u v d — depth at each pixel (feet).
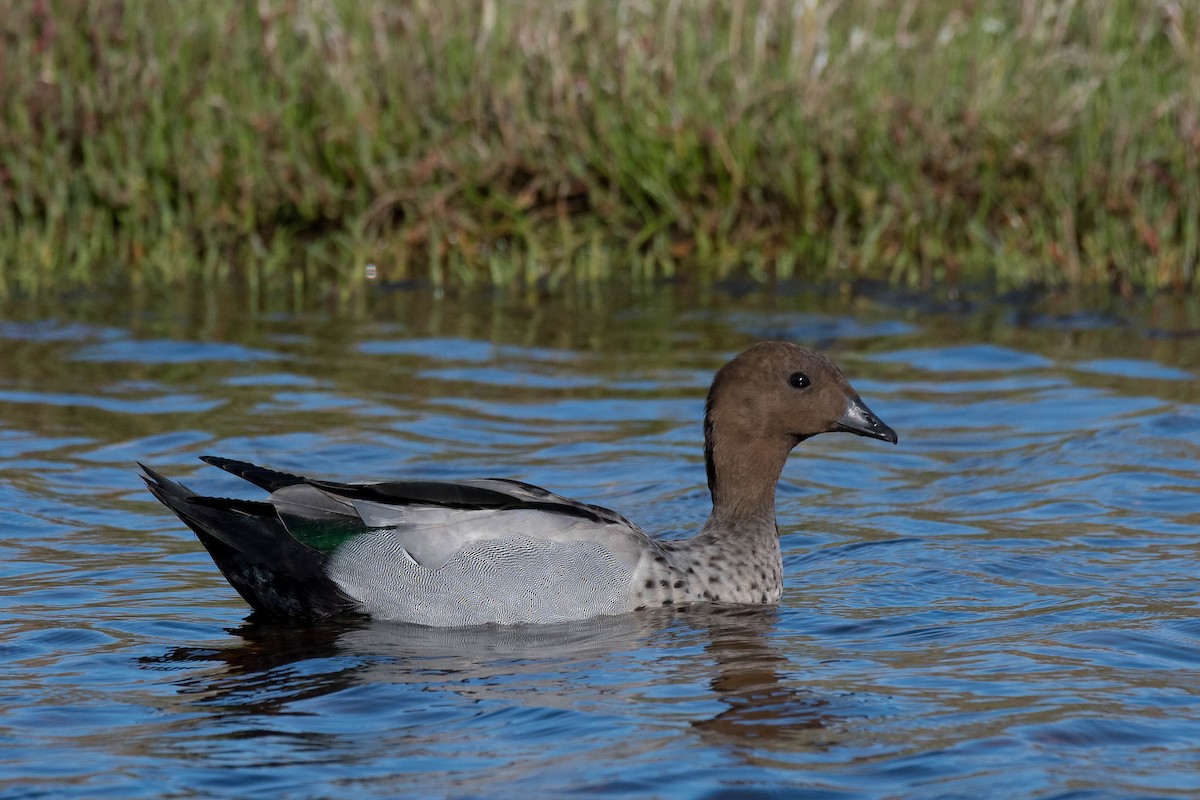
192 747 24.16
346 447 41.93
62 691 26.53
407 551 30.78
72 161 64.03
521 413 45.39
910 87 64.18
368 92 64.44
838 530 36.68
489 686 26.89
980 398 46.96
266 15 64.03
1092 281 60.75
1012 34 67.82
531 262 61.82
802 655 28.45
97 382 47.62
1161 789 22.50
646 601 31.50
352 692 26.61
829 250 62.75
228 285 60.85
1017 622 30.09
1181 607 30.73
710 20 66.90
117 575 33.06
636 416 45.16
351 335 53.72
